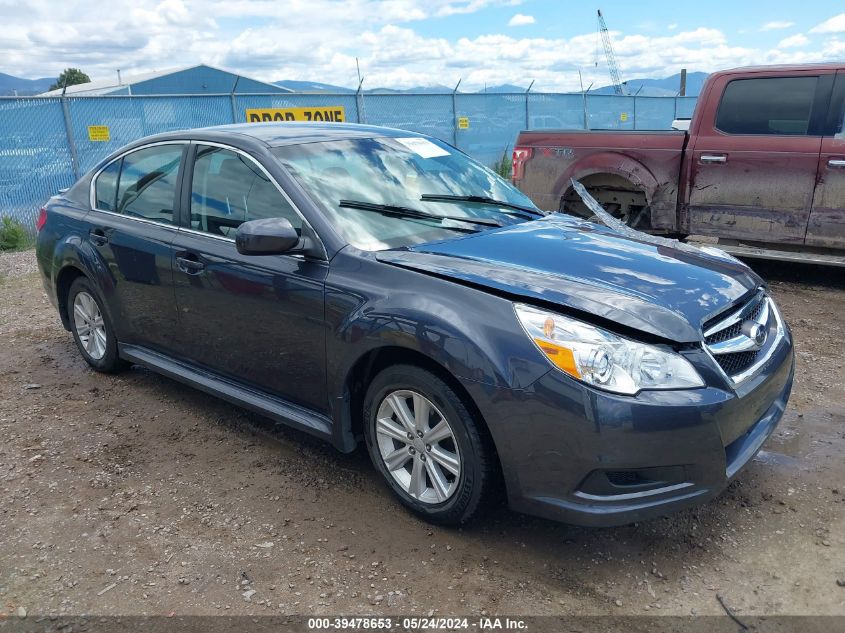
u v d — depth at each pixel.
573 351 2.69
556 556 3.00
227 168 3.96
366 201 3.69
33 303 7.35
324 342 3.37
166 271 4.16
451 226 3.72
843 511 3.26
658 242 3.84
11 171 11.23
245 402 3.91
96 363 5.12
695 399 2.71
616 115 21.45
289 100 14.28
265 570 2.94
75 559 3.04
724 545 3.05
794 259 6.87
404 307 3.04
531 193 8.49
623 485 2.72
